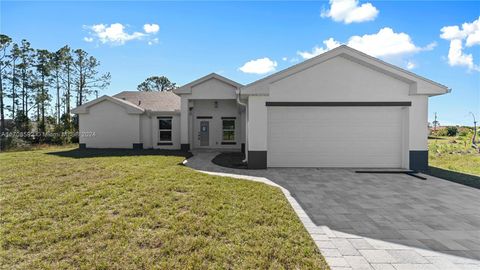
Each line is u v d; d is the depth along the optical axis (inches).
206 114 698.8
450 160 503.5
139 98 799.7
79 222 163.6
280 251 131.4
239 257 125.3
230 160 482.9
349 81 386.9
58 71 1184.2
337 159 402.0
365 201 231.1
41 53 1117.7
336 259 127.0
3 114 1045.8
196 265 117.8
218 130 699.4
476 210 207.8
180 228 156.0
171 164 392.8
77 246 133.3
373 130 398.9
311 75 388.8
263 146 391.2
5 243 135.8
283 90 390.0
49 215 173.9
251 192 243.4
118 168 345.7
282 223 169.3
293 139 403.5
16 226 156.6
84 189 237.3
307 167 403.2
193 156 541.0
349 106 393.7
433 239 152.9
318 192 261.3
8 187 243.3
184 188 246.4
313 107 400.5
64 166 360.2
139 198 211.9
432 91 371.6
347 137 401.1
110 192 226.1
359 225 173.9
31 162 395.9
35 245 134.2
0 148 703.7
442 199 239.3
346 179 325.1
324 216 191.0
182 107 622.2
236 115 694.5
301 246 138.3
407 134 386.0
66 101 1210.0
